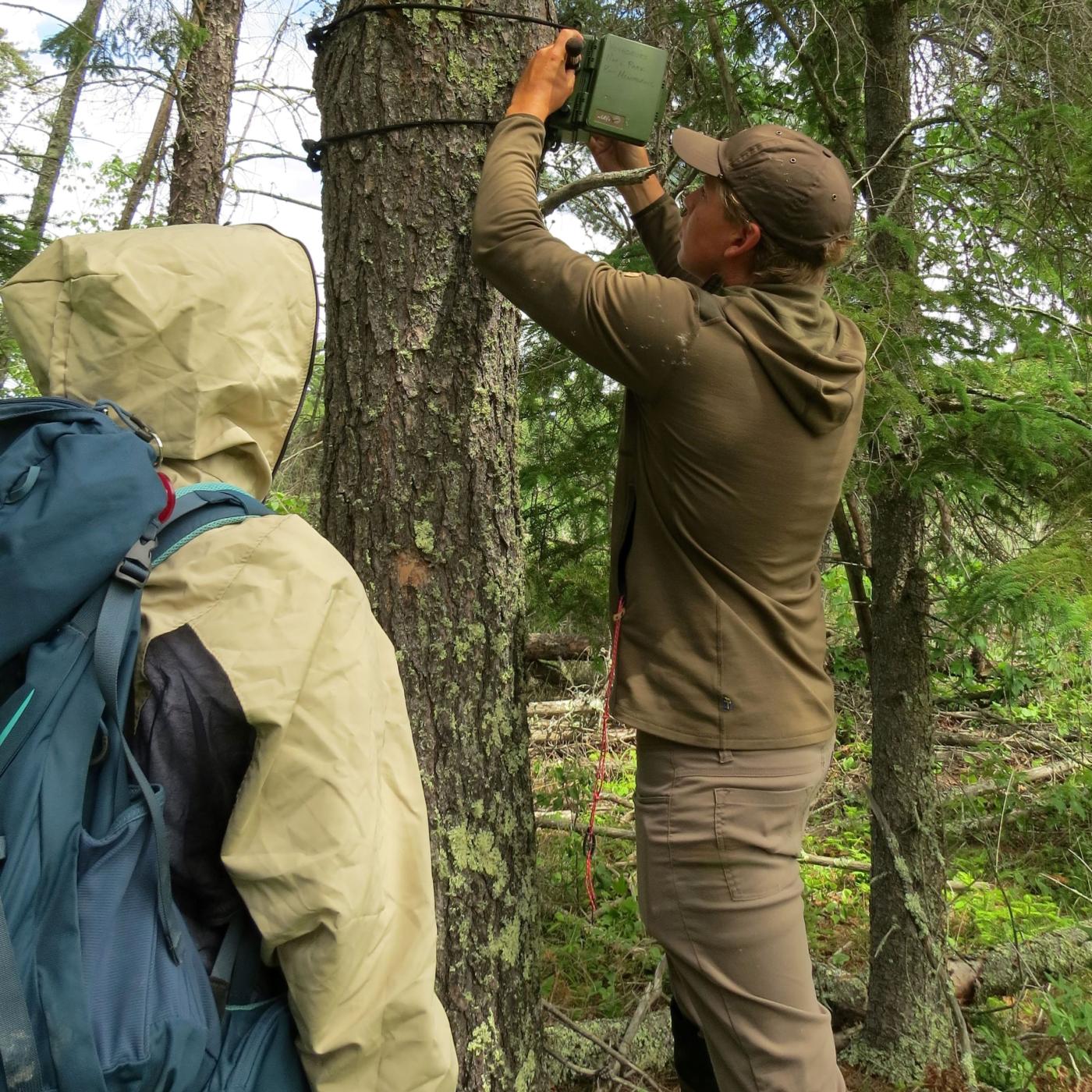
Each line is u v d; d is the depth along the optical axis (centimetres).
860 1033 310
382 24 172
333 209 178
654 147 316
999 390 245
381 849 92
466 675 176
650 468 158
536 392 268
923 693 296
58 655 80
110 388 98
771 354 146
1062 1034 282
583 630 277
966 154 273
